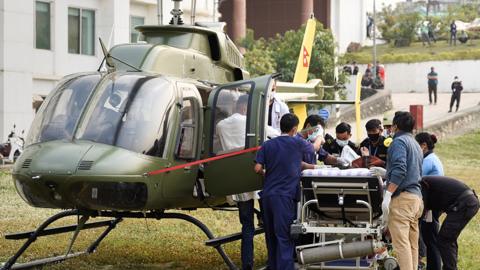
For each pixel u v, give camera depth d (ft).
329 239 44.01
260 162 42.98
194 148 45.50
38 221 63.67
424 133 47.98
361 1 262.47
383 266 44.62
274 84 47.19
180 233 59.88
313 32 82.74
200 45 50.88
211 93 46.26
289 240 42.37
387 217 40.14
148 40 50.96
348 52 256.11
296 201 43.24
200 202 47.09
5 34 116.26
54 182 41.22
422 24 276.82
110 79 44.32
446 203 44.16
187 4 138.21
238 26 200.34
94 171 40.78
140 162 41.88
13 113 117.39
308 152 43.55
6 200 74.49
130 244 55.11
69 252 48.70
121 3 131.03
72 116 43.45
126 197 41.68
